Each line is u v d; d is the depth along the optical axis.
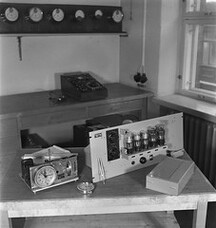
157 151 1.68
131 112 3.07
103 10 3.22
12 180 1.55
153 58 3.01
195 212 1.47
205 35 2.75
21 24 2.87
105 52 3.46
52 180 1.45
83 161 1.73
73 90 2.82
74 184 1.50
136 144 1.60
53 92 3.09
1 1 2.81
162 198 1.41
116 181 1.52
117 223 1.91
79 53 3.32
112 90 3.16
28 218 1.96
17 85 3.07
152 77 3.05
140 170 1.62
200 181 1.52
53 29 3.02
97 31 3.24
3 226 1.43
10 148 2.47
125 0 3.28
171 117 1.73
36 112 2.48
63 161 1.47
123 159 1.58
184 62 2.93
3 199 1.37
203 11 2.65
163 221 1.94
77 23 3.12
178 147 1.78
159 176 1.43
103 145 1.51
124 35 3.32
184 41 2.88
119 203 1.40
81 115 2.71
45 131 3.24
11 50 2.97
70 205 1.39
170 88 3.06
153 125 1.68
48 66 3.18
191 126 2.57
